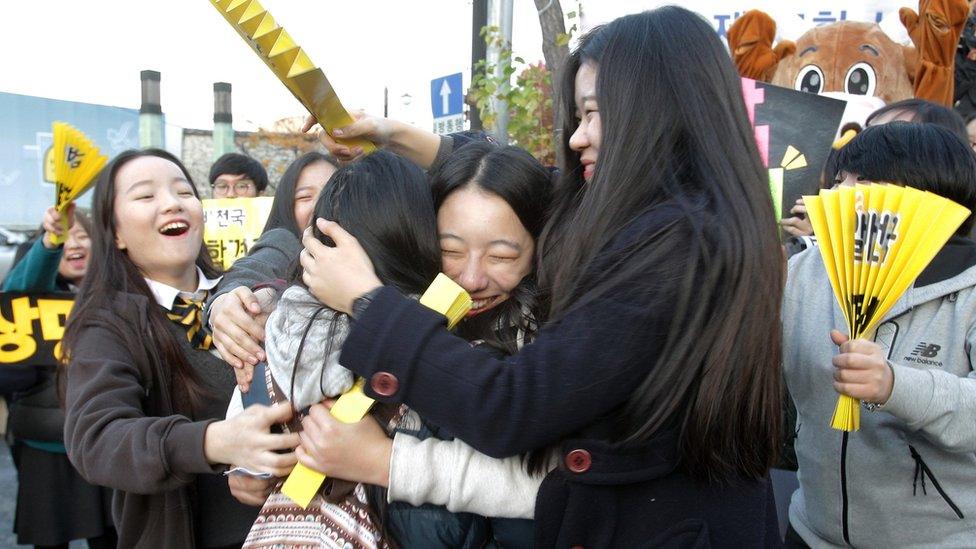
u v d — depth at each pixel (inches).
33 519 99.8
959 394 54.5
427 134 69.6
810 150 109.3
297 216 99.7
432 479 44.1
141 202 67.8
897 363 60.7
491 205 48.1
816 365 67.1
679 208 42.1
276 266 81.4
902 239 51.6
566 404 40.3
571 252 44.7
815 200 56.7
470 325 50.2
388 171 48.7
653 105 44.6
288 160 709.9
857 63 162.6
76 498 100.2
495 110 181.0
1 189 549.0
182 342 68.0
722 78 45.3
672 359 40.8
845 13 203.3
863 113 146.2
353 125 59.7
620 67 45.7
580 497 43.4
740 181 43.3
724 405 42.8
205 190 701.3
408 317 42.1
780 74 172.6
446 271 49.7
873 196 52.8
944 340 60.7
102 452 54.5
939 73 144.1
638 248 41.7
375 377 42.2
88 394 58.4
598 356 40.3
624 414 42.7
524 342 48.7
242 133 701.3
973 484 60.9
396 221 46.9
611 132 45.2
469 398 40.8
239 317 55.6
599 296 41.3
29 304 98.0
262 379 52.7
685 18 46.6
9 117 550.9
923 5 143.8
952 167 63.2
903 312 61.8
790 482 90.0
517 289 50.6
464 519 47.0
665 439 43.7
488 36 180.1
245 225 150.4
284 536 46.9
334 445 44.3
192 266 76.1
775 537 50.9
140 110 628.1
